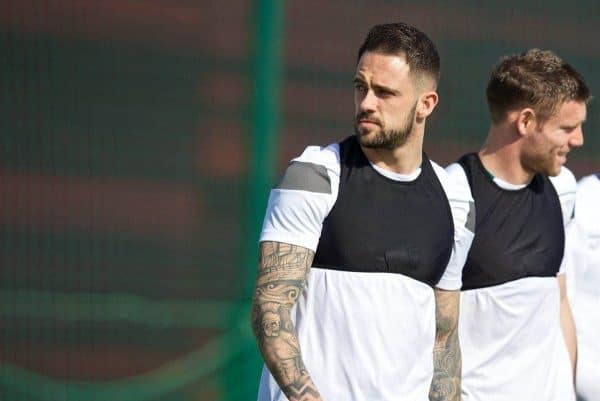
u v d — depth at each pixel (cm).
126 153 2067
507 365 1373
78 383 2008
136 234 2059
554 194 1419
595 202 1502
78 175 2044
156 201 2072
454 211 1205
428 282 1185
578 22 2339
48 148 2034
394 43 1127
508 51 2275
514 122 1369
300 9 2138
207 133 2098
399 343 1154
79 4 2069
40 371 1994
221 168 2100
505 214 1367
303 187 1123
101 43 2072
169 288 2066
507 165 1377
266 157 2112
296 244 1116
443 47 2231
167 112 2089
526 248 1370
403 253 1152
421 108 1153
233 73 2112
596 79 2348
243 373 2073
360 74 1129
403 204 1159
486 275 1359
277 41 2122
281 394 1158
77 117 2052
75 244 2030
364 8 2178
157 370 2044
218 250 2092
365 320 1142
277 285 1105
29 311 1997
